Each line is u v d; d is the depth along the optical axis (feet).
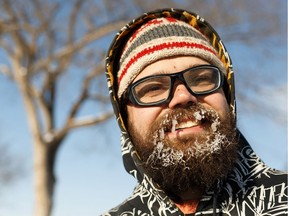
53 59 50.88
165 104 5.77
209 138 5.51
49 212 53.31
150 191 5.92
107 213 6.21
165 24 6.36
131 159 6.33
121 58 6.53
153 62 6.06
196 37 6.24
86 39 50.26
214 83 5.88
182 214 5.73
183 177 5.55
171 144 5.55
